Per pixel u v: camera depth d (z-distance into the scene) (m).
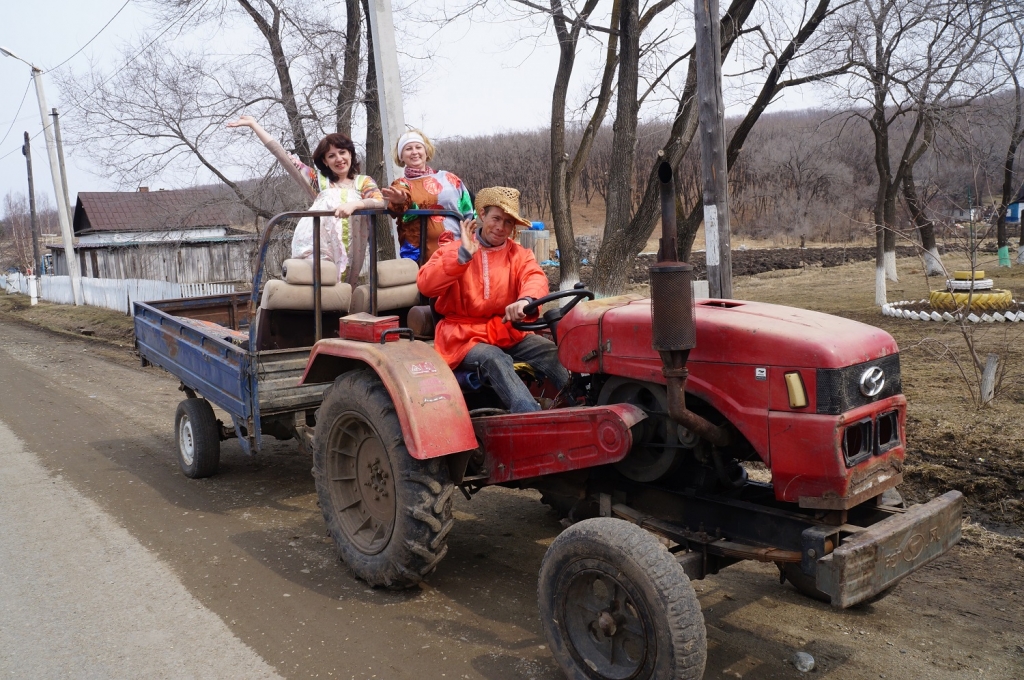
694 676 2.79
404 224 5.75
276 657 3.49
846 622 3.71
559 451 3.57
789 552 3.09
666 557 2.87
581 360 3.64
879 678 3.23
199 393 6.12
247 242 15.85
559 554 3.13
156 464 6.70
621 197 10.48
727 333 3.13
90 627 3.80
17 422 8.42
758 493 3.54
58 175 23.89
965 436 5.78
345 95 13.52
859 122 18.62
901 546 2.91
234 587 4.23
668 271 2.89
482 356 4.08
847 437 3.02
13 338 16.86
